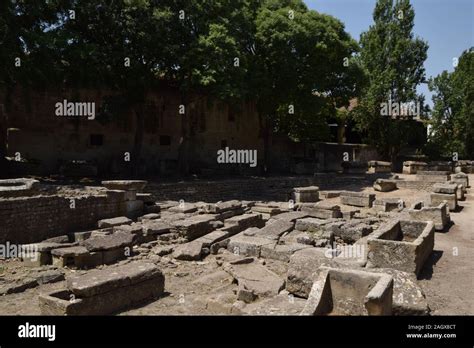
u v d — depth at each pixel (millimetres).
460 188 20109
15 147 24875
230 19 26312
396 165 43844
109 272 7812
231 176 31672
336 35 30016
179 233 13117
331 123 47906
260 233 12852
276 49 28172
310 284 7184
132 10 22062
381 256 8539
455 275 8578
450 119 45000
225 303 7457
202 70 23609
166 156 32125
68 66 20641
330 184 30141
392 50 41969
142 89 24312
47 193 16062
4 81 19109
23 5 19219
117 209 15320
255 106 35688
